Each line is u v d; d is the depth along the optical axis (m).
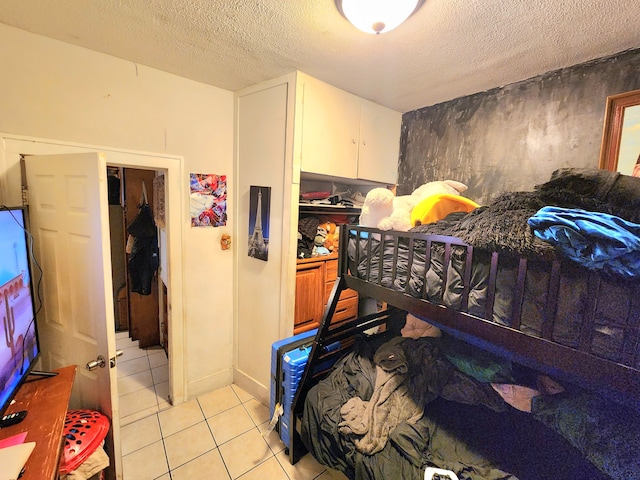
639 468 0.94
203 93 2.19
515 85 1.96
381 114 2.50
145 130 1.96
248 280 2.39
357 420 1.37
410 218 1.50
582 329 0.80
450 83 2.02
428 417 1.40
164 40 1.58
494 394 1.43
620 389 0.74
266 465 1.80
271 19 1.36
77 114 1.71
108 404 1.50
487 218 1.04
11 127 1.52
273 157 2.10
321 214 2.54
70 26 1.47
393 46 1.56
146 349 3.18
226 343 2.55
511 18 1.29
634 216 0.86
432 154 2.47
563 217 0.83
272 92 2.07
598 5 1.18
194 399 2.39
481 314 1.02
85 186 1.41
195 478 1.70
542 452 1.17
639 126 1.49
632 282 0.73
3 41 1.47
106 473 1.54
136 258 3.10
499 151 2.06
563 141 1.77
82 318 1.53
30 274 1.42
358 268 1.55
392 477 1.15
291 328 2.15
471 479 1.09
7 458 0.88
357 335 2.05
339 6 1.25
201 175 2.25
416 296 1.24
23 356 1.29
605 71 1.60
